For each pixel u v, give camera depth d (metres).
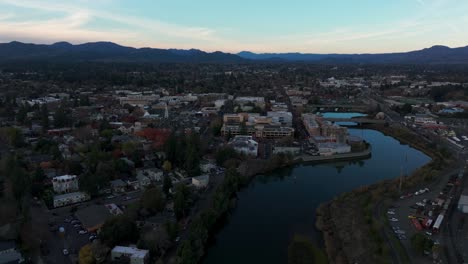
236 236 191.38
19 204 197.75
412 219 198.50
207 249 178.50
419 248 163.12
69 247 166.25
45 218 195.62
